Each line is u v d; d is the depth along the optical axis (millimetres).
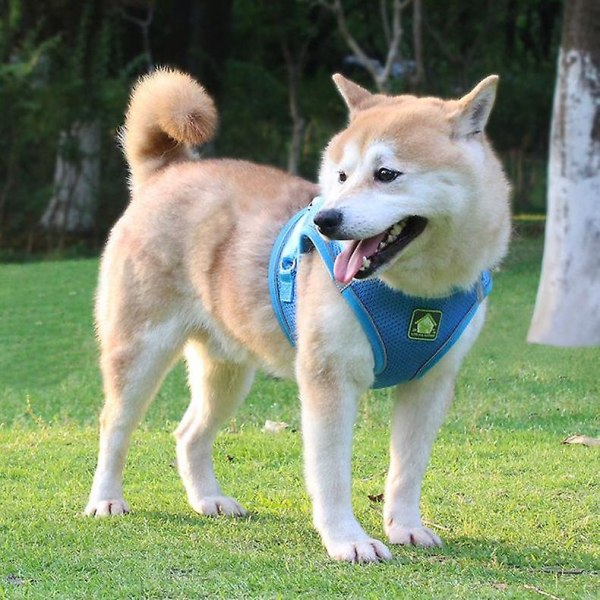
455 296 5281
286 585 4883
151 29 25781
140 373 6234
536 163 27469
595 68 11797
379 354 5293
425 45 25594
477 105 5227
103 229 23141
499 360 11125
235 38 26531
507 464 7340
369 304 5184
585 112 11797
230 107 25250
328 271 5242
